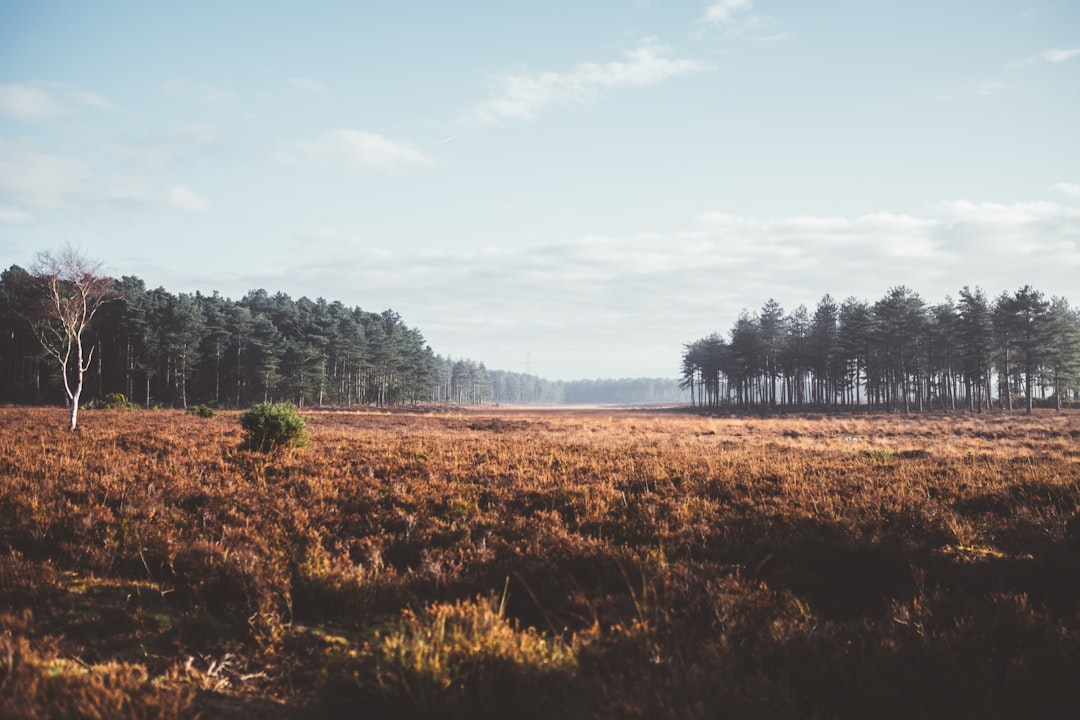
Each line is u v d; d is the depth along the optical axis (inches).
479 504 373.1
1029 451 761.0
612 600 210.5
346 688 146.5
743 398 4077.3
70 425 892.6
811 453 705.6
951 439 1149.7
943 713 135.9
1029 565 242.4
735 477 449.1
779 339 3585.1
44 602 197.0
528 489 402.9
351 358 3786.9
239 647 177.5
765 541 279.1
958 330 2837.1
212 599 209.9
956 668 151.4
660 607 197.2
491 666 152.1
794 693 139.6
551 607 212.1
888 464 560.4
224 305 3971.5
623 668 154.8
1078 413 2342.5
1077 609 192.9
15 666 139.7
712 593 201.9
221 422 1151.6
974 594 219.1
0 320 2864.2
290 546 265.6
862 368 3282.5
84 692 131.2
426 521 317.4
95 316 3016.7
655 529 306.2
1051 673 147.4
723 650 165.9
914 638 171.8
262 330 3368.6
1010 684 144.2
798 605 204.5
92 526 277.0
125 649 172.4
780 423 1854.1
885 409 3186.5
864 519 320.2
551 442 827.4
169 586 223.6
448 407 4611.2
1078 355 2832.2
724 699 133.3
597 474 478.3
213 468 457.7
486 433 1158.3
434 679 143.6
